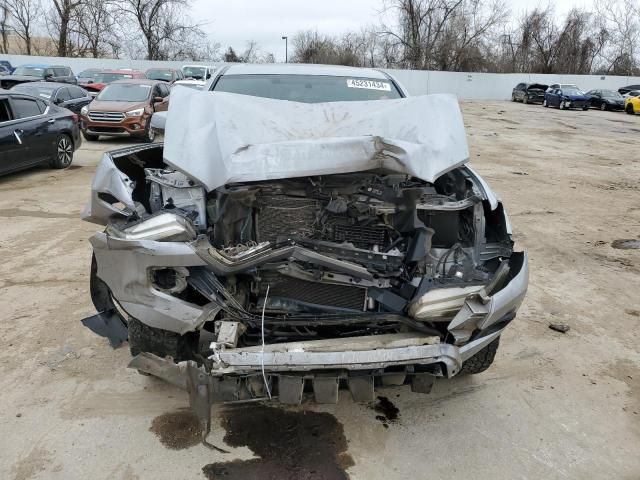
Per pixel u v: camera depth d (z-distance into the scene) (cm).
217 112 332
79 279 503
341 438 304
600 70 5422
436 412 330
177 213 285
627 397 354
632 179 1154
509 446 303
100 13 4347
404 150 298
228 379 264
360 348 260
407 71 4262
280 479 271
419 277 293
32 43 4547
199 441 296
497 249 315
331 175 302
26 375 350
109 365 366
